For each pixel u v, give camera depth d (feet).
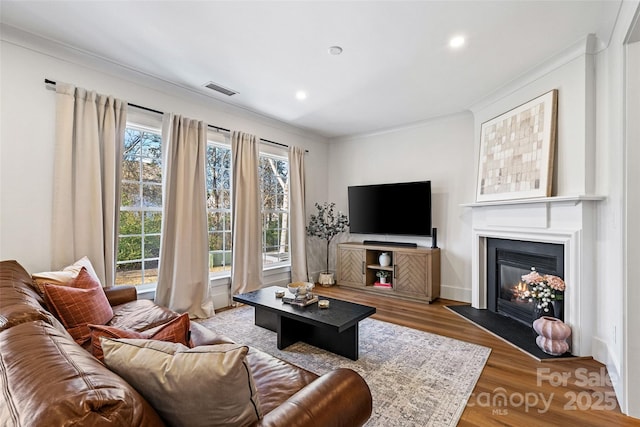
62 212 8.41
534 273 9.27
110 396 2.13
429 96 11.79
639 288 6.03
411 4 6.67
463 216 13.73
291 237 15.83
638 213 6.09
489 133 11.82
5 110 7.77
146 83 10.39
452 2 6.61
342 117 14.32
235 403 2.84
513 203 9.93
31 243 8.11
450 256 14.10
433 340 9.36
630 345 5.99
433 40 8.05
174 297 10.71
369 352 8.57
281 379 4.70
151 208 11.06
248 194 13.43
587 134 8.06
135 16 7.16
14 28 7.65
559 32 7.62
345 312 8.29
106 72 9.48
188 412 2.78
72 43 8.32
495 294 11.81
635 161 6.15
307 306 8.80
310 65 9.44
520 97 10.41
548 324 8.25
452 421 5.72
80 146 8.73
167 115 10.87
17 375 2.41
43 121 8.29
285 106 12.94
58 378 2.27
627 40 6.17
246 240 13.28
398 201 14.92
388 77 10.20
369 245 15.49
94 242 8.89
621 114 6.33
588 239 8.06
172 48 8.54
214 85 10.88
